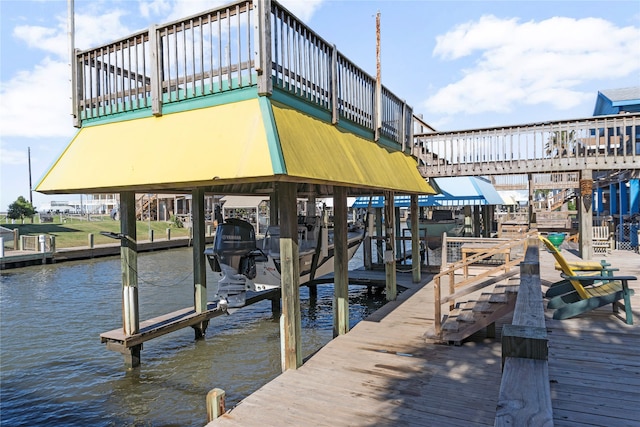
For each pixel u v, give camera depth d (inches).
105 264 957.2
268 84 196.5
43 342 403.9
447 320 277.6
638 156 449.4
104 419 254.7
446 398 184.4
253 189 460.1
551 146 574.9
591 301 268.2
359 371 219.3
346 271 293.3
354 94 310.2
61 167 250.2
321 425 164.2
